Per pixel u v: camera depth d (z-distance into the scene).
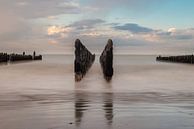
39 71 29.55
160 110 9.68
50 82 18.88
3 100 11.56
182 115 8.90
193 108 10.09
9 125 7.56
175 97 12.67
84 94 13.41
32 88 15.59
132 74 26.83
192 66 45.53
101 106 10.37
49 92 14.00
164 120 8.21
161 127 7.48
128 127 7.45
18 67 36.97
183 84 18.45
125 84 18.05
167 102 11.31
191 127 7.48
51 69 32.97
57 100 11.65
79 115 8.81
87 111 9.45
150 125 7.66
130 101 11.51
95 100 11.71
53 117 8.52
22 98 12.09
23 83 18.16
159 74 27.33
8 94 13.26
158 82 19.61
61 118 8.40
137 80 20.92
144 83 18.83
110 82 19.19
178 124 7.77
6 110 9.50
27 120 8.11
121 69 35.09
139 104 10.82
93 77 22.86
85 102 11.20
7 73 26.73
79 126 7.52
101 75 24.86
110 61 23.97
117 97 12.55
